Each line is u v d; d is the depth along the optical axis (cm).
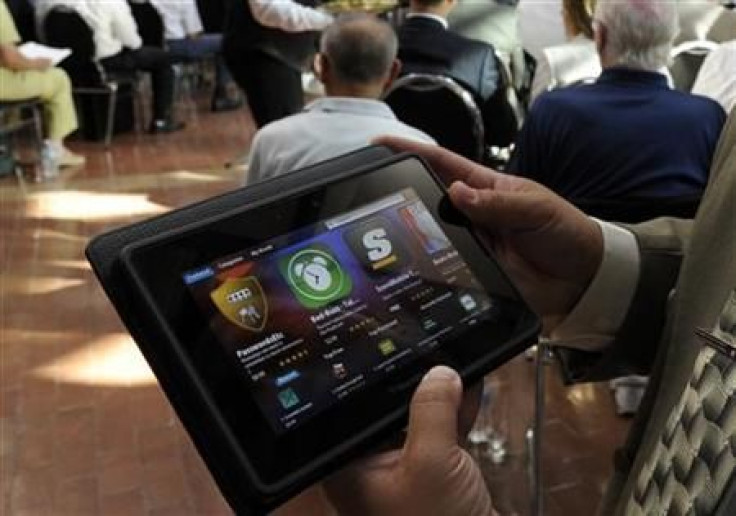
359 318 60
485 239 80
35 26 519
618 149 189
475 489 54
